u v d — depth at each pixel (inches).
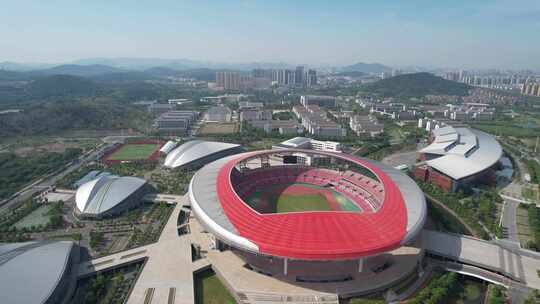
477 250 4306.1
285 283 3703.3
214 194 4734.3
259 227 3868.1
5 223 5305.1
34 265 3521.2
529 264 4047.7
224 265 4042.8
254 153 6791.3
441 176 6934.1
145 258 4205.2
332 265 4018.2
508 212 5905.5
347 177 6993.1
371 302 3400.6
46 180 7426.2
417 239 4542.3
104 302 3464.6
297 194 6579.7
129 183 6136.8
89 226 5236.2
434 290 3558.1
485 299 3690.9
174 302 3420.3
